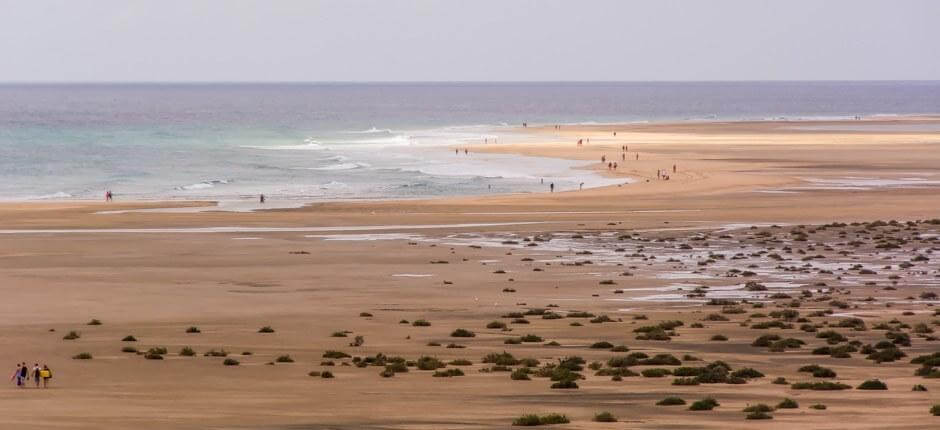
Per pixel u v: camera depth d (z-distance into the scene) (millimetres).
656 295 93062
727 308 85250
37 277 99188
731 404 43938
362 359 61031
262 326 75125
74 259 111250
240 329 73688
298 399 46656
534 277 102062
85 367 57781
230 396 47719
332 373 55781
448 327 75312
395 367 57156
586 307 86375
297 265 108125
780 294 93625
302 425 38219
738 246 125312
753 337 71625
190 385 51656
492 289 95125
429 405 44312
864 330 74625
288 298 89062
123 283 96312
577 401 45344
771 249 123250
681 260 114312
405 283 97875
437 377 54688
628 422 38562
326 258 113000
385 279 100062
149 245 121750
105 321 76812
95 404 44969
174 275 101438
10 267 105375
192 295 90000
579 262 111750
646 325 75812
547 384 51812
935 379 53312
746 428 36562
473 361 60969
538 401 45406
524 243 125750
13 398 46969
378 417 40469
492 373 56281
